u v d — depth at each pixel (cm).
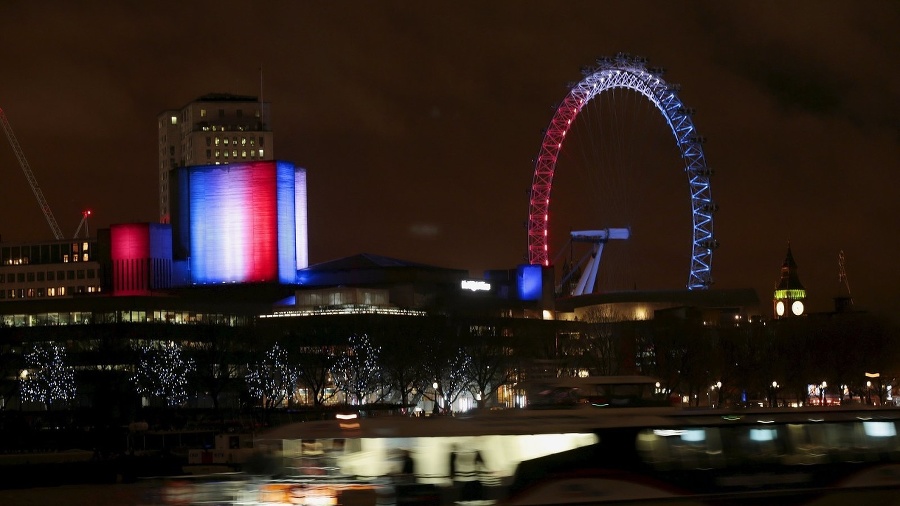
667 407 7844
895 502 7094
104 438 19288
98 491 11750
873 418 7219
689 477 6856
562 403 8400
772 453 7012
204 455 14075
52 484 13850
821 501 7019
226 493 6962
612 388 8506
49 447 18738
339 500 6469
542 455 6700
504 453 6644
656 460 6819
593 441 6750
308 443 6606
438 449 6594
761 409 7344
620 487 6712
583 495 6669
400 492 6506
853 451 7131
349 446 6575
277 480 6581
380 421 6825
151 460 15162
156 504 8794
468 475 6575
